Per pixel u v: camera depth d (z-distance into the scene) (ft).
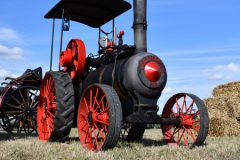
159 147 21.06
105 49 23.08
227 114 37.32
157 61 20.79
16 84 33.68
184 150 19.62
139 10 21.53
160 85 20.56
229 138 30.89
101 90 19.71
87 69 25.32
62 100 22.66
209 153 18.69
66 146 20.83
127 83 20.36
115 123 18.47
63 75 23.89
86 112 21.48
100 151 18.21
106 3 25.02
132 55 21.40
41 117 26.50
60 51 25.67
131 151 18.66
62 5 25.30
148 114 20.35
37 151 18.31
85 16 27.66
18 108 33.24
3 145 20.88
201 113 21.52
